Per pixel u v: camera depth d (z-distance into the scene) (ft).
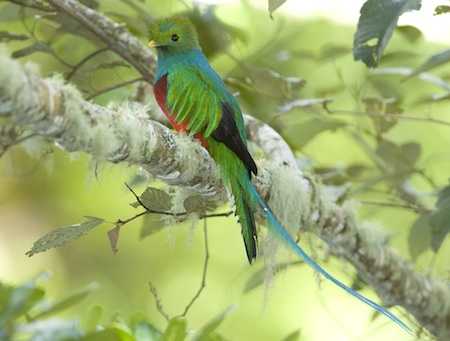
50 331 22.99
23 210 56.29
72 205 55.67
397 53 36.32
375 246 30.71
